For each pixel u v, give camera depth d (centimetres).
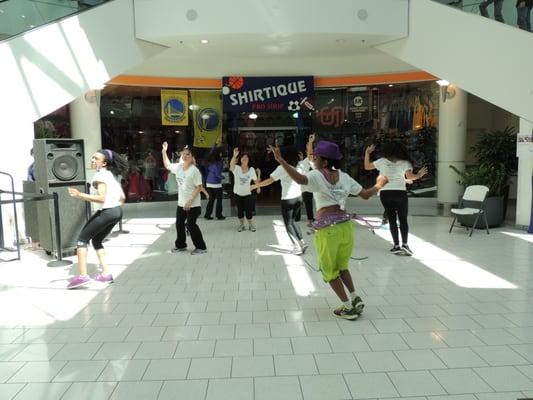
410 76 1177
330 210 427
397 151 674
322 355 364
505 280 564
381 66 1186
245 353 370
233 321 439
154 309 475
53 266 646
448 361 351
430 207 1201
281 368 344
